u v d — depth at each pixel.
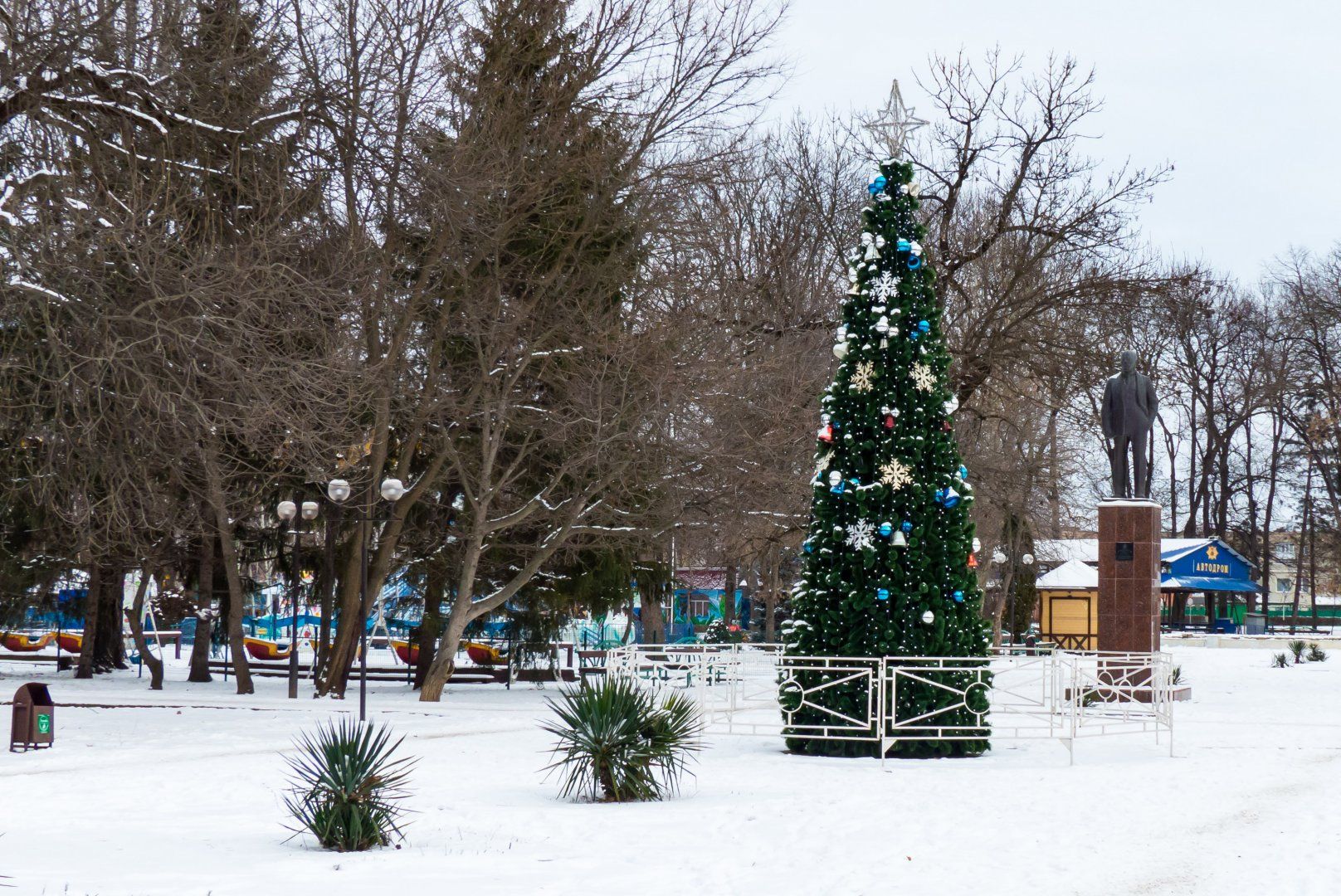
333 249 22.91
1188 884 8.52
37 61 17.31
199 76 20.09
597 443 26.17
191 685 32.53
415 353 28.84
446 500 31.84
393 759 16.20
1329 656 49.62
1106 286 31.12
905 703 16.53
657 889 8.31
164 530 27.80
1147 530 25.08
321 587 32.75
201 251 18.23
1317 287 59.22
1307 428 63.22
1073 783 14.00
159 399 17.02
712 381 28.03
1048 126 31.72
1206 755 17.14
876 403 17.09
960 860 9.39
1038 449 44.84
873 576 16.94
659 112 28.23
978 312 34.78
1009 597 54.28
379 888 8.23
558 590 31.86
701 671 18.45
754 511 31.05
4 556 31.55
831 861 9.36
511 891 8.19
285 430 20.16
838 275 37.31
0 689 29.11
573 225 27.98
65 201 17.11
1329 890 8.34
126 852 9.49
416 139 22.55
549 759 16.25
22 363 18.20
